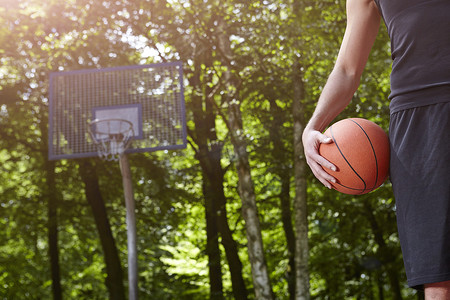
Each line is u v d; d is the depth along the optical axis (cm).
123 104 1133
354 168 149
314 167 156
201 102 1717
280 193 1828
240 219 1847
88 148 1128
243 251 2164
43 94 1717
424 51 130
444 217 120
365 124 153
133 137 1109
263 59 1425
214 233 1775
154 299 2188
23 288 1812
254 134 1652
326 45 1344
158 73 1138
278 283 2100
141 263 2181
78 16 1494
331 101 155
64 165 1823
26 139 1814
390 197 1745
